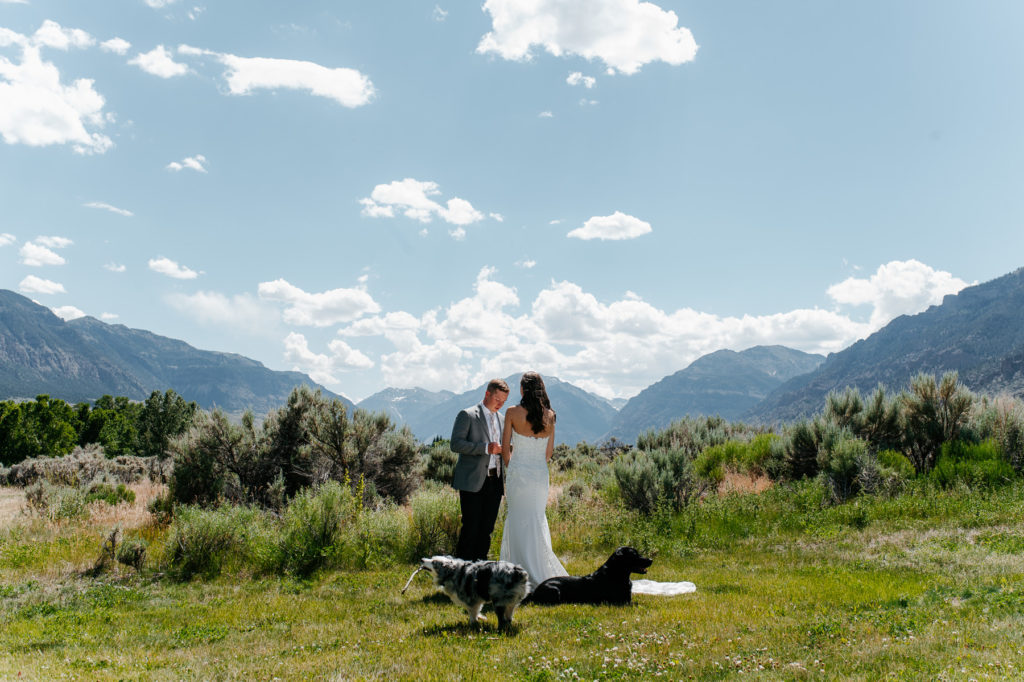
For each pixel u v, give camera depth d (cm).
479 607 604
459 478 784
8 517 1384
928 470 1464
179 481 1377
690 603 689
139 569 943
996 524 1048
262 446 1516
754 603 682
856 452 1423
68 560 978
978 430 1531
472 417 781
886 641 504
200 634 614
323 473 1495
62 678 468
